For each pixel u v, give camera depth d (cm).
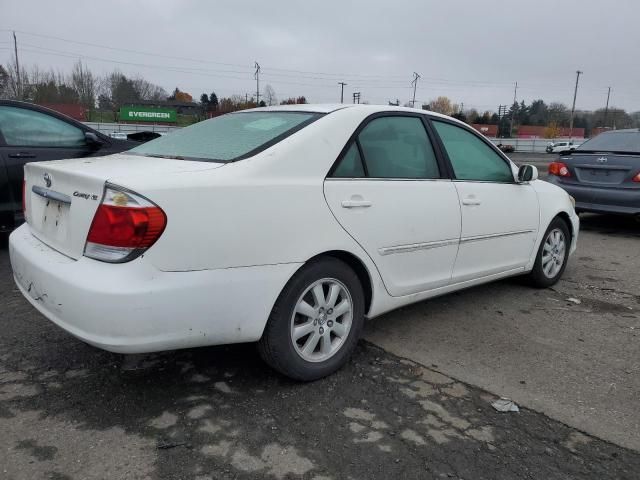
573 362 347
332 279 307
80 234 259
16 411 270
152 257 242
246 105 6838
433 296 381
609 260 629
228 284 262
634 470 241
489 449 252
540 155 5012
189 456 240
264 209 272
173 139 353
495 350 362
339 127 318
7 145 543
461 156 402
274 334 285
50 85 6431
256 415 273
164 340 250
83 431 255
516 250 449
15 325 373
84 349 339
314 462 239
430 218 358
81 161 315
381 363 336
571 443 259
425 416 278
